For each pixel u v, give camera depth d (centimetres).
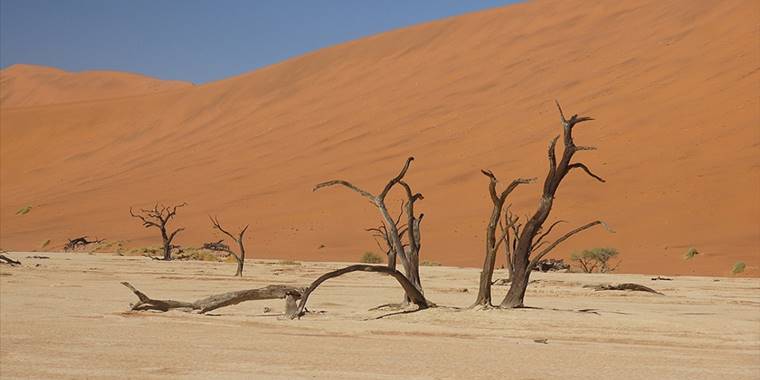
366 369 1236
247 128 11881
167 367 1235
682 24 9881
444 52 12081
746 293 3206
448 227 7194
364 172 8969
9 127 13650
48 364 1254
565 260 6094
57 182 11719
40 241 8694
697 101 8062
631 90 8750
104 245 7944
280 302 2394
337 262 6356
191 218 8831
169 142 12394
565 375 1216
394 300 2516
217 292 2812
